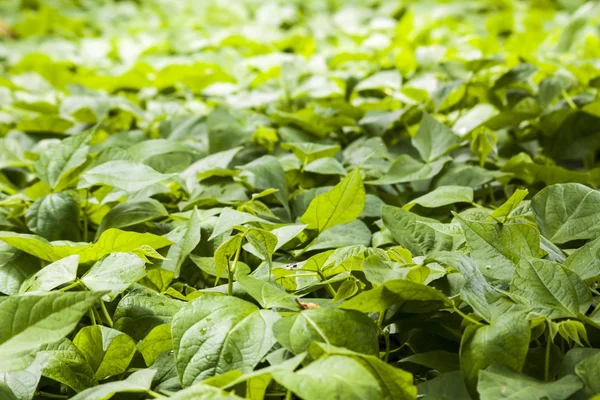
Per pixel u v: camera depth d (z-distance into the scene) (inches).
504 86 86.4
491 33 143.7
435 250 51.9
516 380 35.9
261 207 60.3
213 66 112.0
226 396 33.9
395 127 88.7
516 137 86.9
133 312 48.2
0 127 103.3
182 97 116.1
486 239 48.3
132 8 205.6
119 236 51.4
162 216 64.1
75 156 64.1
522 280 44.0
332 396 33.2
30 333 37.2
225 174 68.3
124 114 102.7
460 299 44.4
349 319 40.4
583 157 78.9
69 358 43.0
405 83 103.6
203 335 40.5
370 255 45.1
